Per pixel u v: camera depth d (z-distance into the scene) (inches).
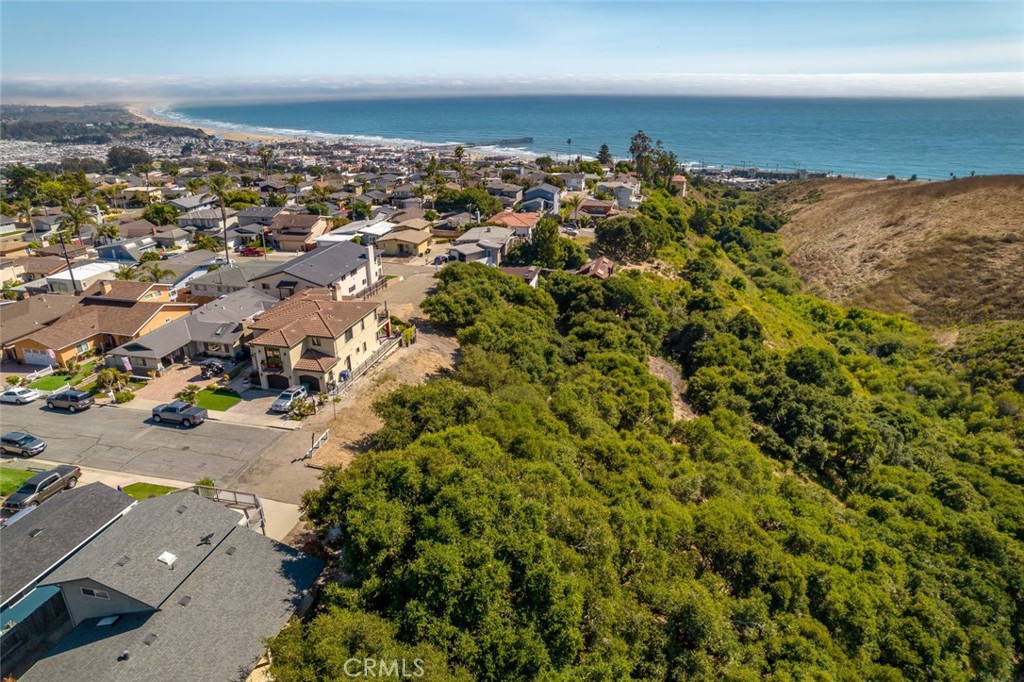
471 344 2091.5
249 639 879.7
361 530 933.8
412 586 867.4
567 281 2987.2
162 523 1033.5
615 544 1061.8
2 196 6481.3
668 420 1927.9
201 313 2240.4
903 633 1225.4
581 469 1374.3
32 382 1947.6
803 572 1212.5
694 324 2822.3
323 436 1572.3
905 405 2645.2
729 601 1087.6
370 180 6835.6
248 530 1082.7
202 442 1579.7
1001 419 2571.4
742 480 1587.1
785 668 991.0
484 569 880.3
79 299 2504.9
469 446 1184.8
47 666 821.2
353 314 2005.4
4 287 3097.9
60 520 1059.3
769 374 2474.2
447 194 4891.7
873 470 1984.5
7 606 904.3
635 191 5649.6
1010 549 1573.6
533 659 815.7
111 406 1775.3
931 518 1696.6
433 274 3211.1
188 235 4060.0
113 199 5969.5
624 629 954.7
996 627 1385.3
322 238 3683.6
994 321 3592.5
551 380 2014.0
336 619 813.9
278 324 1934.1
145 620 879.7
